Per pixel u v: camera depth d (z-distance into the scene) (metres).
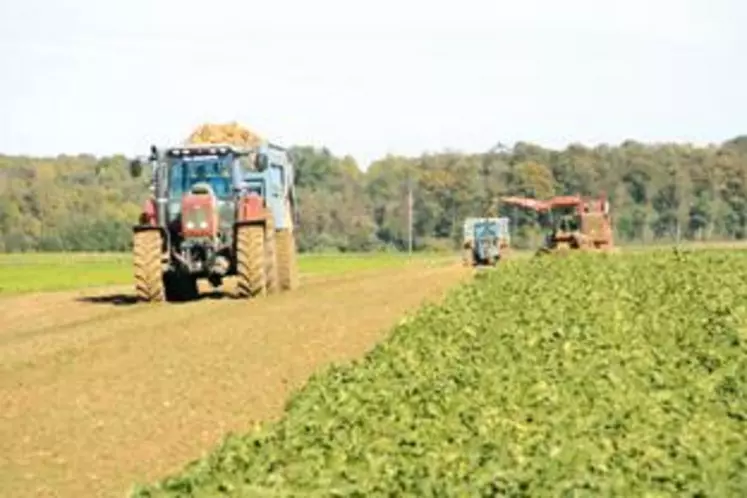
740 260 93.06
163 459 35.88
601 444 31.30
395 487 27.00
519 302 62.25
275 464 29.73
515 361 43.84
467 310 59.34
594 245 126.44
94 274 166.88
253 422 39.38
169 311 72.12
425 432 32.47
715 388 39.97
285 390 44.84
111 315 72.75
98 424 40.28
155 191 80.38
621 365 43.31
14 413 42.16
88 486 33.28
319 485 27.42
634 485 27.22
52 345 58.16
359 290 85.62
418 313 59.41
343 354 52.25
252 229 79.12
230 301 77.00
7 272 175.50
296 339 56.66
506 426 33.22
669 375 41.66
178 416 41.12
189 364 50.56
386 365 43.41
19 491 32.88
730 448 31.39
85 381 47.50
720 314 56.97
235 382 46.44
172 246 80.81
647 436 32.28
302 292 84.06
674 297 64.12
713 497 26.25
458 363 43.75
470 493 26.39
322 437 32.06
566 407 35.88
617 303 61.19
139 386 46.19
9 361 53.28
